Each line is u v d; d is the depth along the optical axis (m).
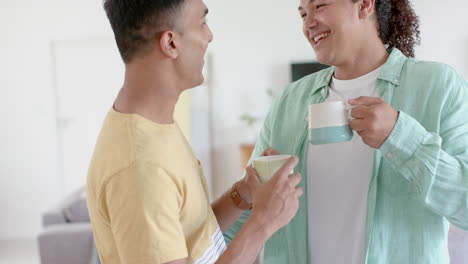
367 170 1.13
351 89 1.19
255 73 5.47
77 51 5.55
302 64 5.31
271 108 1.40
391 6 1.20
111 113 0.91
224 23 5.46
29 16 5.52
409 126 0.94
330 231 1.17
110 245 0.89
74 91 5.59
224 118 5.55
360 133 0.97
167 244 0.79
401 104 1.11
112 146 0.86
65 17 5.52
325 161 1.19
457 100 1.06
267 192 0.87
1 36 5.54
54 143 5.64
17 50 5.55
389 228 1.08
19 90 5.59
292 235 1.22
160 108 0.92
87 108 5.61
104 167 0.85
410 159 0.96
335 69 1.25
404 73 1.14
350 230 1.14
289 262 1.23
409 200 1.07
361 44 1.16
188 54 0.90
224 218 1.15
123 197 0.81
